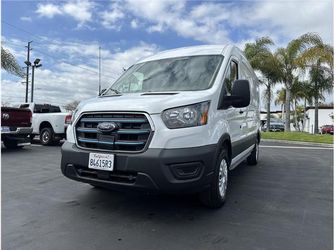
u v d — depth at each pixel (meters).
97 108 4.09
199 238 3.46
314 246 3.29
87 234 3.54
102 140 3.95
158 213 4.22
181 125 3.80
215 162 4.02
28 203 4.64
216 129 4.16
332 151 12.23
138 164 3.68
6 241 3.35
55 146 12.54
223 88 4.61
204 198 4.30
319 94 24.59
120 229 3.68
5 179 6.21
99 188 5.38
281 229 3.73
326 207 4.59
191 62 5.12
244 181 6.25
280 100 42.50
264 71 24.66
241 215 4.19
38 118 12.95
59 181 6.02
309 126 59.19
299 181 6.30
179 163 3.68
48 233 3.56
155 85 4.92
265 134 22.25
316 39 22.55
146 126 3.79
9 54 18.41
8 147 11.62
